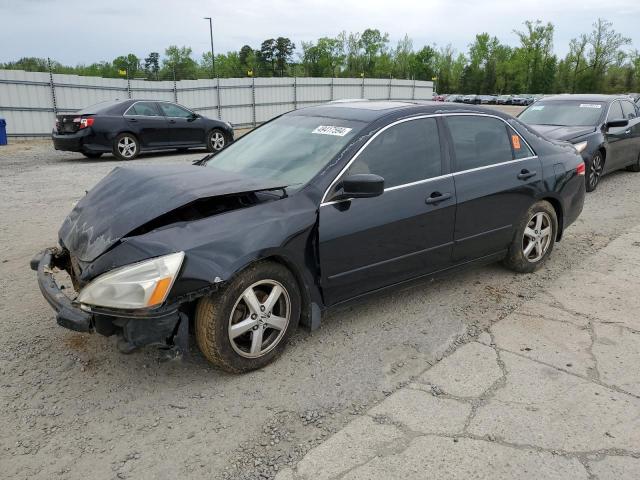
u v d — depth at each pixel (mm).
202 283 2912
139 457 2619
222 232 3080
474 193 4309
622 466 2525
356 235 3598
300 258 3377
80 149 13172
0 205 8039
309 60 90125
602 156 9047
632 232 6547
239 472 2516
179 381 3266
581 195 5441
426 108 4254
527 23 79625
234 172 3996
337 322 4074
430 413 2932
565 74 77250
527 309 4305
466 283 4867
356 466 2531
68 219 3605
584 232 6594
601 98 9781
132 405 3031
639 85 70938
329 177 3578
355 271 3664
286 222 3297
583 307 4336
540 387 3180
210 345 3113
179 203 3074
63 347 3660
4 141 18156
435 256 4164
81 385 3223
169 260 2852
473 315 4199
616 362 3465
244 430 2818
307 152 3885
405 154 3980
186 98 25844
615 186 9484
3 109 20234
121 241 2986
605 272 5145
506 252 4863
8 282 4848
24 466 2553
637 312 4234
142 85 24172
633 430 2783
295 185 3588
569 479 2443
